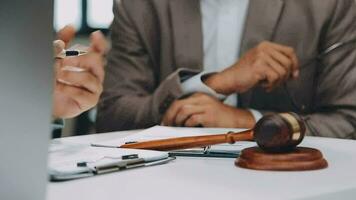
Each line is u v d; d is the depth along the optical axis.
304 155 0.75
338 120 1.70
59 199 0.57
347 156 0.88
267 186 0.63
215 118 1.71
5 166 0.49
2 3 0.48
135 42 1.78
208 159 0.86
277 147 0.76
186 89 1.74
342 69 1.70
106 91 1.79
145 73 1.77
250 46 1.74
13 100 0.49
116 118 1.78
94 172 0.71
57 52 0.94
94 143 1.02
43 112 0.48
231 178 0.69
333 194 0.62
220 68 1.75
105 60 1.79
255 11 1.73
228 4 1.74
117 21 1.80
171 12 1.76
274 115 0.78
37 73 0.48
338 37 1.71
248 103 1.73
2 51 0.48
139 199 0.57
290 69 1.73
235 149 0.89
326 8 1.71
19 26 0.48
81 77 1.03
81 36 2.03
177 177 0.70
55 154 0.83
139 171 0.75
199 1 1.75
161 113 1.75
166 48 1.76
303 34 1.72
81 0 2.15
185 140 0.88
